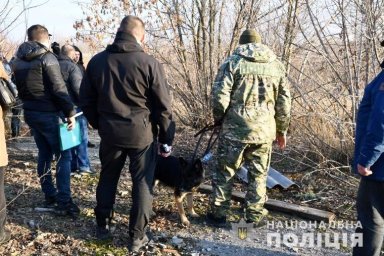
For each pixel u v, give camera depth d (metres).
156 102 3.61
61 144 4.27
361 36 5.51
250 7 7.94
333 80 6.02
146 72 3.52
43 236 3.93
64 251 3.72
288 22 7.18
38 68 4.14
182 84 8.88
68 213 4.43
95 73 3.59
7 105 3.58
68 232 4.07
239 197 5.04
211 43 8.41
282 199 5.12
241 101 4.04
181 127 8.92
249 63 4.03
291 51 7.25
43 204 4.72
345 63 5.78
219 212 4.32
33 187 5.28
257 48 4.07
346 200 5.05
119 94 3.56
